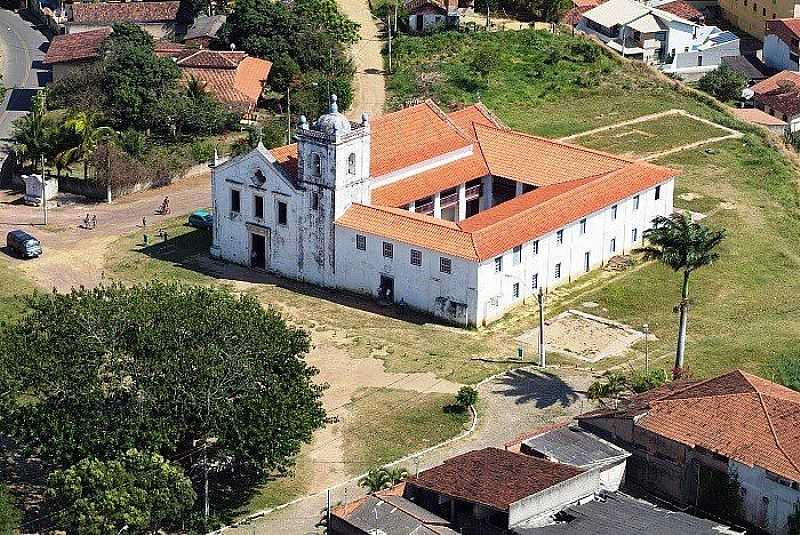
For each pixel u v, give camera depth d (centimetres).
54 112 16050
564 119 16900
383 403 9994
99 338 8556
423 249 11406
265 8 17512
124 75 15838
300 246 12269
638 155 15712
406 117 13288
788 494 7881
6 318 11431
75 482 7706
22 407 8369
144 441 8219
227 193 12600
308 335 10619
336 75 17425
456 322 11394
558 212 12044
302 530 8369
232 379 8506
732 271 12619
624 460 8431
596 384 9925
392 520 7612
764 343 10906
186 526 8306
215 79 16412
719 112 17625
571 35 19388
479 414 9800
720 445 8162
